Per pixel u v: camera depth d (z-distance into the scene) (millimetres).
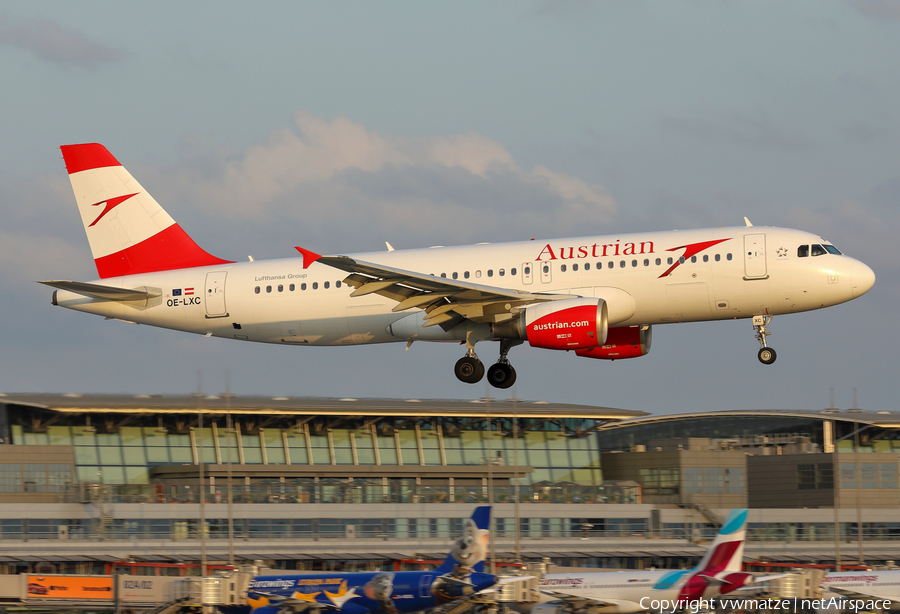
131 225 153625
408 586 102562
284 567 135250
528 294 131875
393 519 156250
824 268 128125
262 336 146250
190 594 108688
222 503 151375
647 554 150375
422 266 140375
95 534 144750
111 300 149375
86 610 112375
